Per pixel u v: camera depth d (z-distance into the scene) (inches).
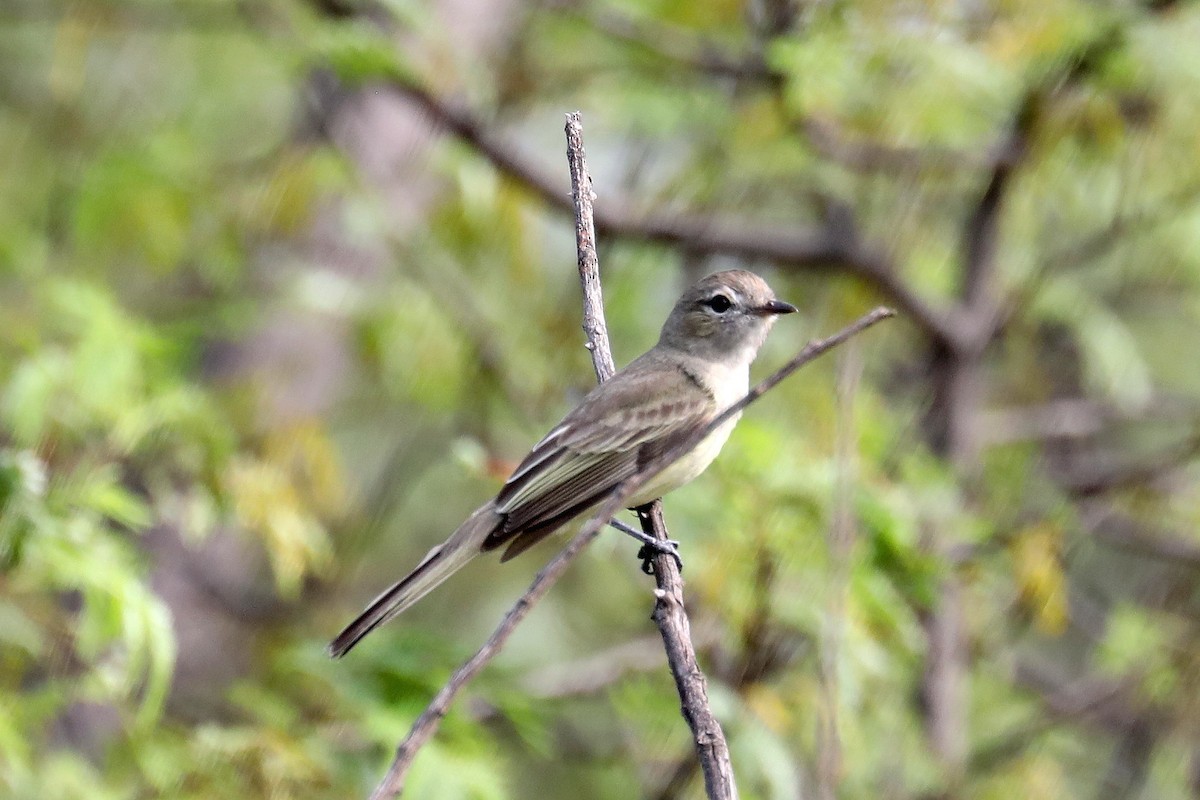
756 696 404.2
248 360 588.4
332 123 621.0
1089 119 549.6
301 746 385.1
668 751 447.8
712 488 424.8
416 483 685.9
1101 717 577.9
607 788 617.0
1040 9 531.2
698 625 424.8
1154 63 530.0
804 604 408.5
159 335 450.0
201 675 557.3
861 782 464.4
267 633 559.5
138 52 706.8
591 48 637.3
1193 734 549.3
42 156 655.1
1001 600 553.6
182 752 378.6
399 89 549.6
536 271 611.5
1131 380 636.1
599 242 599.2
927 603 445.7
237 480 433.1
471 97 559.5
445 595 673.6
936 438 601.0
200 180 608.1
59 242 620.4
